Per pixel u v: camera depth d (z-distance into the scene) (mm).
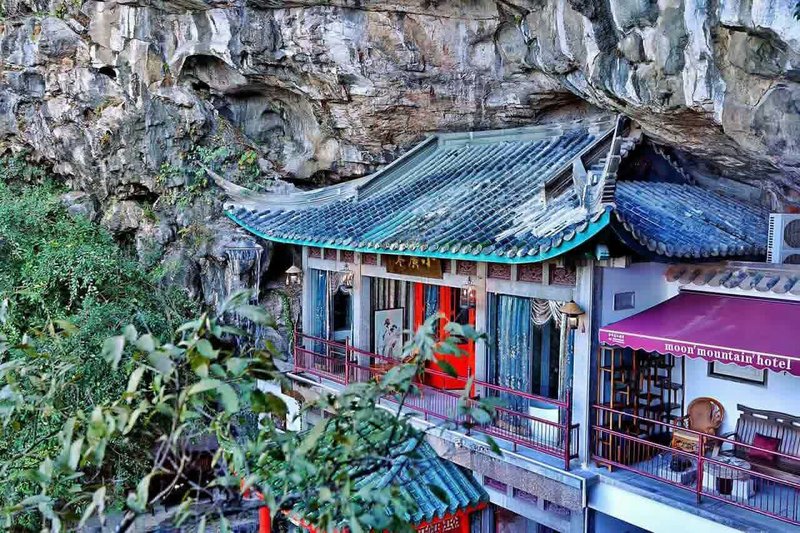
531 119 14578
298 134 17453
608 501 9922
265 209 15648
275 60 14641
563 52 10867
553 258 10445
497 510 12047
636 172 12742
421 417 12625
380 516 5008
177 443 5598
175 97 16594
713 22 8523
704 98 9141
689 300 10703
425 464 11664
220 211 17219
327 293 15672
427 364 14836
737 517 8750
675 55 9211
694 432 9117
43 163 19703
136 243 17656
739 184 12781
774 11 7555
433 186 14453
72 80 16984
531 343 11469
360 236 12914
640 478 9938
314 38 13672
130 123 16719
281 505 5051
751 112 8656
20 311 15734
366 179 15586
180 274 17047
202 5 15062
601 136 12711
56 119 17531
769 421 10438
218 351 4801
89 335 13602
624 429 10820
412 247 11578
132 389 4805
